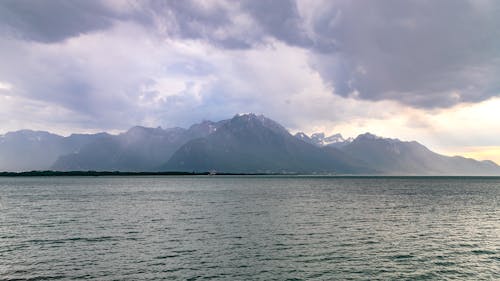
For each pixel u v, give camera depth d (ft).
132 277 95.96
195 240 140.46
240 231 159.43
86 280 93.35
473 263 110.11
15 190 467.52
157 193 418.10
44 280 93.15
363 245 132.77
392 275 98.73
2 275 96.73
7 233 153.58
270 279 95.25
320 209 244.63
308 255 118.21
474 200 325.42
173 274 98.63
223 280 94.17
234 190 491.31
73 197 349.20
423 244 134.72
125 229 163.73
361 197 359.66
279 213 221.87
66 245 131.13
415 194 411.13
